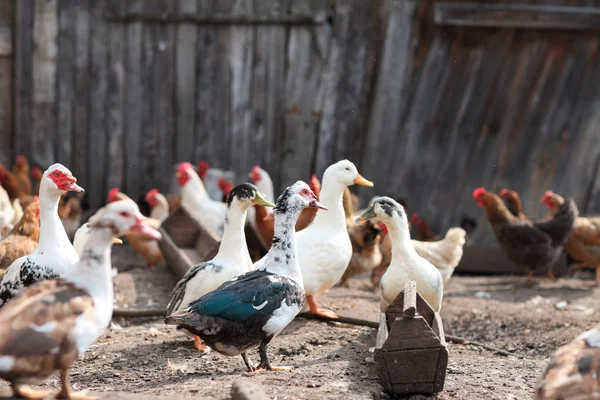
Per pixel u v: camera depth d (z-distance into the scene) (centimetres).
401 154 1141
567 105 1113
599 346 416
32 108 1166
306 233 691
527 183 1132
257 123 1173
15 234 678
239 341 515
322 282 684
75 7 1147
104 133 1178
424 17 1111
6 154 1182
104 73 1162
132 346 627
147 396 436
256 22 1147
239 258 605
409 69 1124
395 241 631
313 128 1166
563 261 972
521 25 1091
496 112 1123
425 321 497
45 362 389
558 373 405
